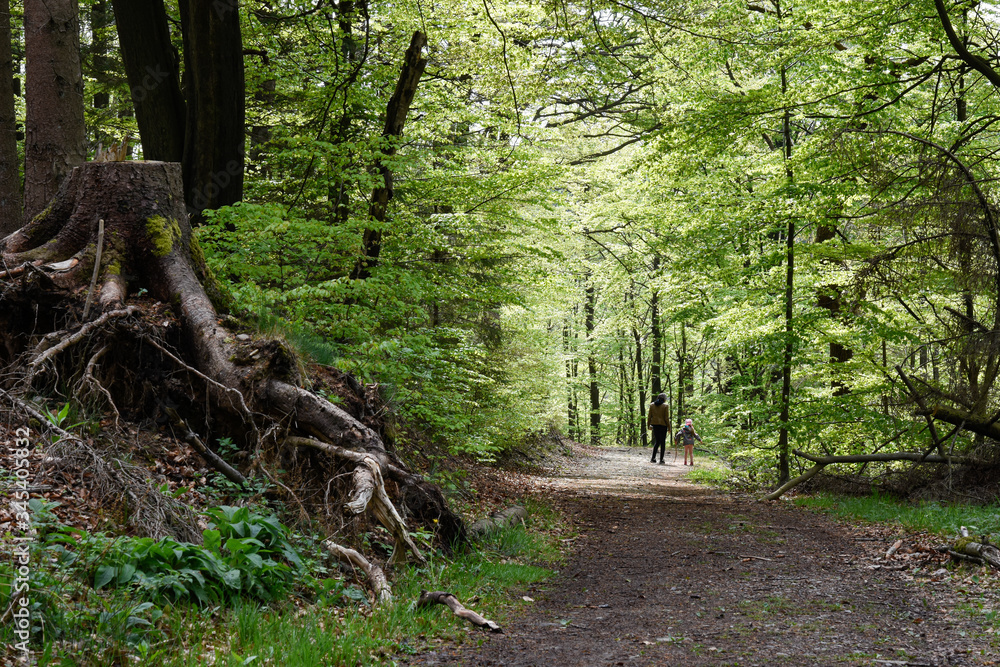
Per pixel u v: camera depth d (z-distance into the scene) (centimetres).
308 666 379
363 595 541
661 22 1311
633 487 1636
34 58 978
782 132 1547
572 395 3703
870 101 1293
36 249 721
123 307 679
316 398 673
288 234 975
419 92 1497
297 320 901
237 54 1070
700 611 575
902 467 1327
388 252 1331
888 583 671
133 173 757
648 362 4034
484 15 1436
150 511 500
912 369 1388
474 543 798
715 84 1664
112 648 352
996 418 1030
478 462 1677
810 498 1304
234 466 660
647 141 1486
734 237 1501
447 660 434
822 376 1622
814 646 474
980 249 967
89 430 591
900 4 1205
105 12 1877
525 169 1378
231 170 1084
